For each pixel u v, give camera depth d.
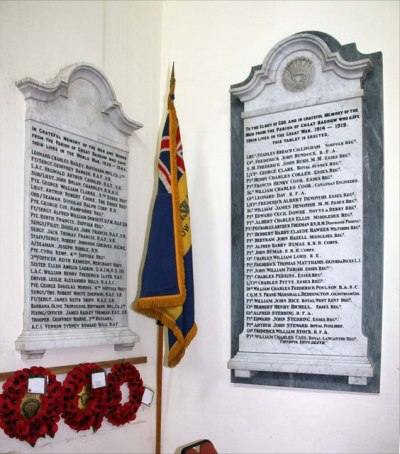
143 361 3.27
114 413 2.98
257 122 3.19
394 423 2.70
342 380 2.83
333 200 2.92
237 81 3.36
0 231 2.53
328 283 2.89
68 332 2.76
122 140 3.22
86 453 2.87
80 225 2.89
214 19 3.49
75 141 2.89
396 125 2.84
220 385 3.19
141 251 3.34
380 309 2.77
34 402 2.57
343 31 3.04
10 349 2.54
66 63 2.94
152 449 3.31
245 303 3.12
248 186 3.18
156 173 3.50
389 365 2.74
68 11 2.97
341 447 2.81
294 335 2.95
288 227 3.03
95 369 2.87
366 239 2.83
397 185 2.81
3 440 2.47
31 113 2.65
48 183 2.72
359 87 2.92
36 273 2.63
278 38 3.26
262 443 3.03
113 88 3.20
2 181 2.55
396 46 2.89
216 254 3.29
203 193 3.38
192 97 3.51
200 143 3.44
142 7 3.51
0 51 2.58
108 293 3.04
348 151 2.91
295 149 3.05
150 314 3.13
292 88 3.10
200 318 3.30
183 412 3.30
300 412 2.94
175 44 3.61
